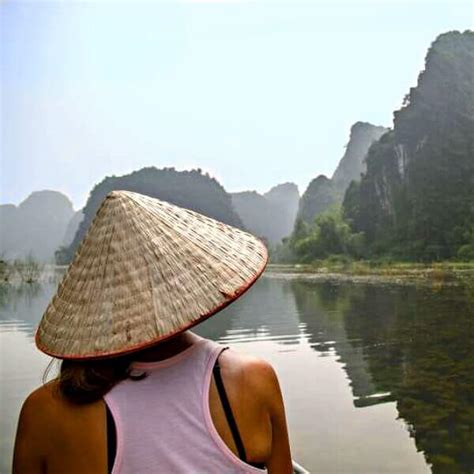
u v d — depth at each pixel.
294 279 39.53
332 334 11.70
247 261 1.08
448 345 9.89
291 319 14.62
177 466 0.92
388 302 17.89
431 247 61.19
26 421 0.98
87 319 0.99
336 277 40.12
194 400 0.95
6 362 9.41
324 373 7.82
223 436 0.95
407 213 70.06
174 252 1.03
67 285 1.04
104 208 1.07
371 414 5.71
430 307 15.78
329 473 4.16
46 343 1.01
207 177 141.38
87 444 0.93
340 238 76.81
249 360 1.01
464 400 6.20
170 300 0.99
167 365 0.97
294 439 4.95
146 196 1.12
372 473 4.13
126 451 0.92
